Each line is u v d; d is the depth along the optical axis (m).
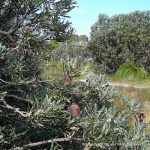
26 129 4.29
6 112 4.11
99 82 5.27
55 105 3.92
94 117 4.25
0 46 3.73
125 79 38.47
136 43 46.69
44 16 4.16
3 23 4.45
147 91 28.80
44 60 4.51
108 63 45.22
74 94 4.50
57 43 4.46
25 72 4.27
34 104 3.93
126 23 48.12
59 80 4.38
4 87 4.23
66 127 4.32
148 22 50.56
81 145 4.50
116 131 4.39
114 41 45.69
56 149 4.27
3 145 4.20
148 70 47.75
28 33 3.96
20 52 4.14
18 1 4.12
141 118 5.58
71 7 4.21
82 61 4.47
